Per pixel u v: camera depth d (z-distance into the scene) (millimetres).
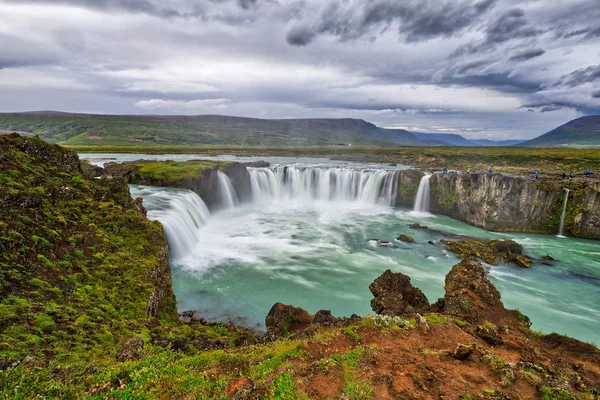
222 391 8422
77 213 21969
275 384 9180
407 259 35000
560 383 10023
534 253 37344
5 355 9562
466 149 136250
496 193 48219
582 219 44062
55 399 7449
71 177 25312
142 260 20969
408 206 61625
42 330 11633
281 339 15883
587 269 32781
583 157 78562
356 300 26078
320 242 40188
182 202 40250
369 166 91500
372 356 11336
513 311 17359
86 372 9141
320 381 9641
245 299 25531
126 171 54625
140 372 9055
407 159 107000
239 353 11984
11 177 20500
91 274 17438
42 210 19531
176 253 31516
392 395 9273
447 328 14641
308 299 26047
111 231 22328
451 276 20578
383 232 45031
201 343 14414
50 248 17281
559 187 45750
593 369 12195
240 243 38688
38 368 8859
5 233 15773
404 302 20172
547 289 28297
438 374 10438
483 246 37312
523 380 10344
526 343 13445
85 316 13609
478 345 12289
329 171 68688
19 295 13352
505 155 91188
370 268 32375
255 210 57938
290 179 70250
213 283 27828
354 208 61406
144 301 17422
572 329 22062
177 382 8758
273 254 35469
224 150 147000
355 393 9094
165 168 54750
